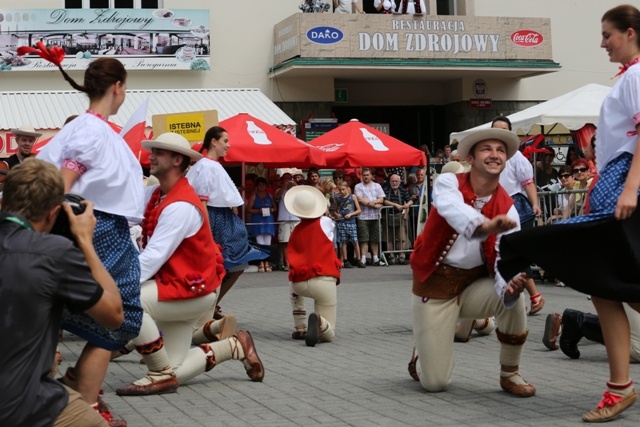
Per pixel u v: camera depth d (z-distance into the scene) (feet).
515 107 89.76
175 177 22.45
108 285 13.94
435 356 21.59
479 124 88.99
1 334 12.20
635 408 19.53
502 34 84.33
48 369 12.63
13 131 34.09
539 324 33.83
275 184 67.05
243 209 63.52
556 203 46.26
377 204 66.39
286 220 64.85
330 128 83.20
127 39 79.15
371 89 89.10
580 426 18.06
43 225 13.23
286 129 72.23
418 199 67.82
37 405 12.35
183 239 22.22
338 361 27.27
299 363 26.96
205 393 22.39
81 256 12.85
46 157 17.03
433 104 90.94
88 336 16.61
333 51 80.33
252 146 56.08
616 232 17.56
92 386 16.61
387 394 21.95
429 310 21.50
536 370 24.61
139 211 17.52
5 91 75.87
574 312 25.96
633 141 18.15
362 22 80.89
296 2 84.64
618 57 18.80
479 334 31.68
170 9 79.97
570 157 61.31
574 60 91.15
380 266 66.49
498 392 21.85
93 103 17.75
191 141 43.11
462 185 20.59
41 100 72.28
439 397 21.43
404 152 63.98
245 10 83.61
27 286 12.30
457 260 20.93
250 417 19.65
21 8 77.15
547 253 17.99
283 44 82.33
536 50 85.15
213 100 75.51
